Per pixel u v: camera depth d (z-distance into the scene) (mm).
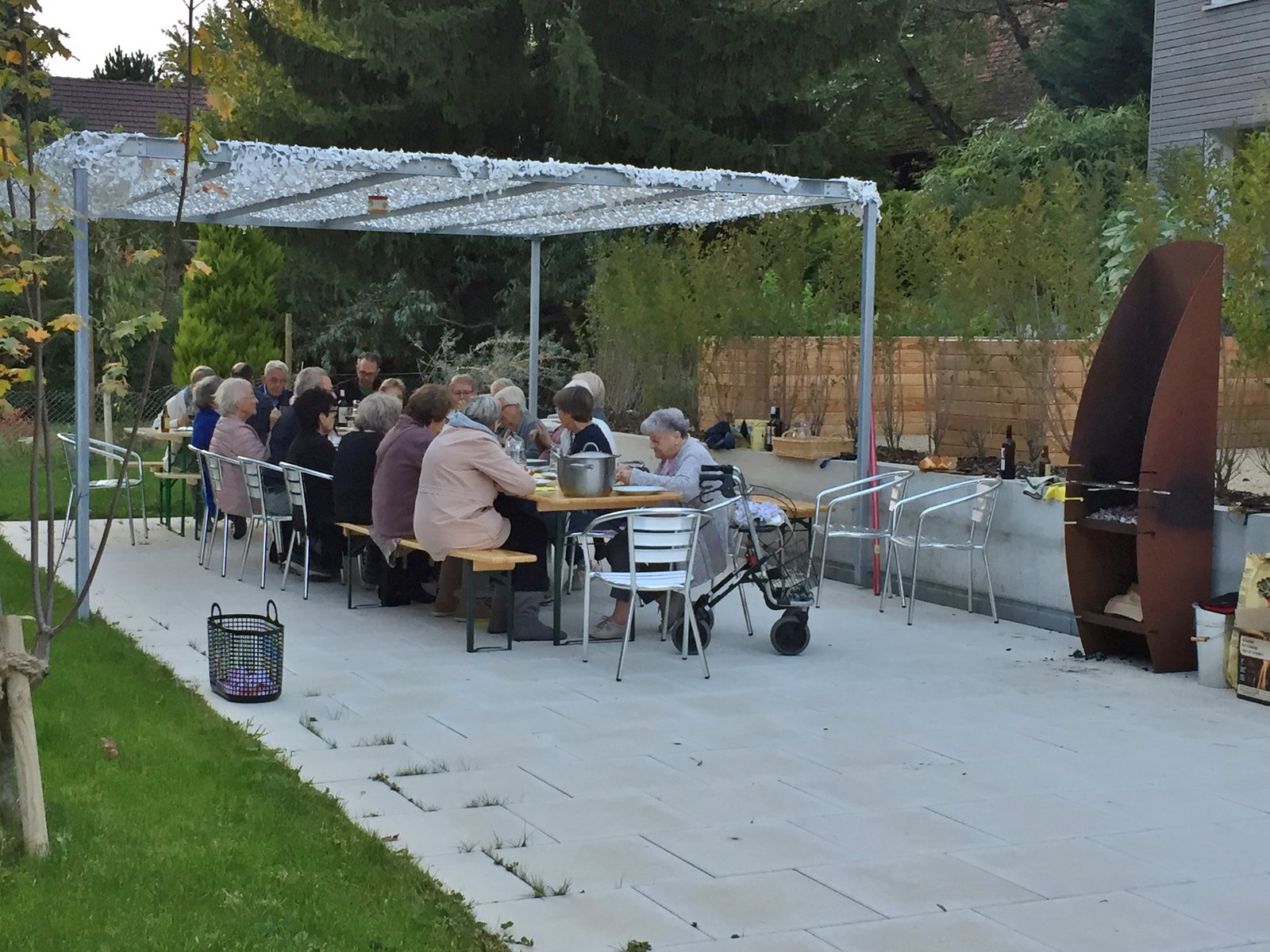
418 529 7051
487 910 3686
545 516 7539
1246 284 7152
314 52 16656
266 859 3879
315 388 8805
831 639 7340
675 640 6941
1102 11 20047
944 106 24562
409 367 19891
